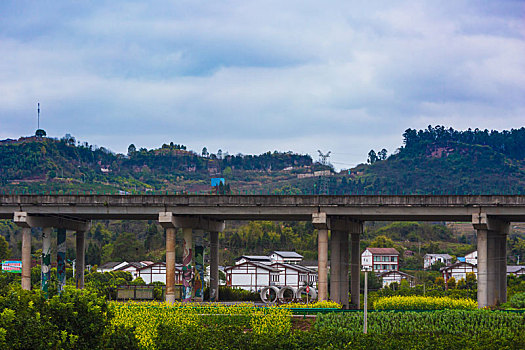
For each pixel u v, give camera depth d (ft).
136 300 295.28
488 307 240.73
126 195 268.41
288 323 185.26
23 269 273.33
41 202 269.03
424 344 142.41
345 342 147.54
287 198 262.26
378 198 256.11
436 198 252.42
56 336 106.22
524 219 270.26
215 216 284.00
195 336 147.54
